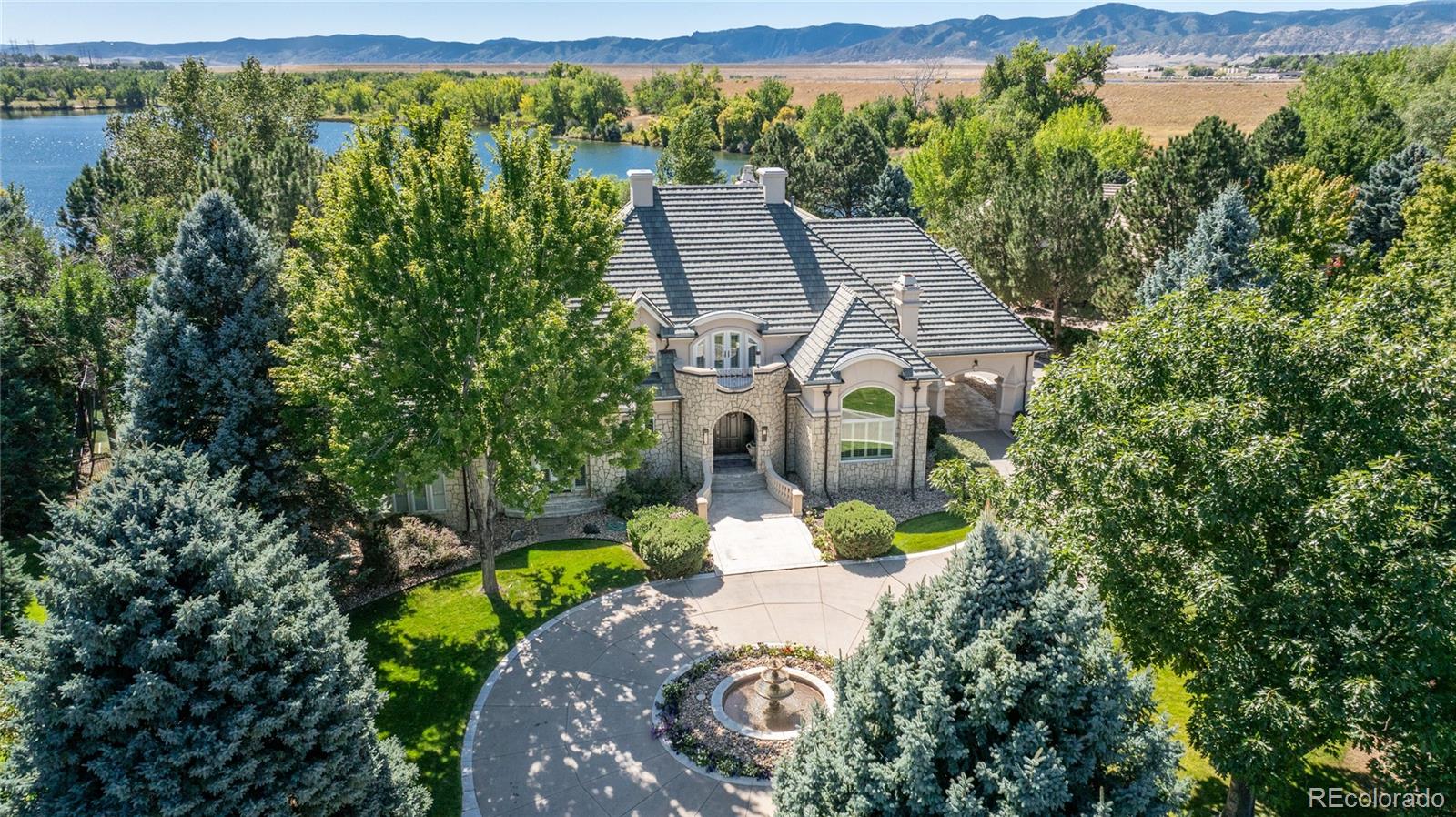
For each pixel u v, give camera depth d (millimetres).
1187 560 16453
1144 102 187500
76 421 40438
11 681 18531
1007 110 128500
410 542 29656
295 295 25500
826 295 37281
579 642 25984
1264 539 16203
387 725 22641
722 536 32062
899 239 41781
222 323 25266
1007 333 39688
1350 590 14945
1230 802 18250
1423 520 15125
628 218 37562
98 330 35094
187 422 25672
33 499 32594
